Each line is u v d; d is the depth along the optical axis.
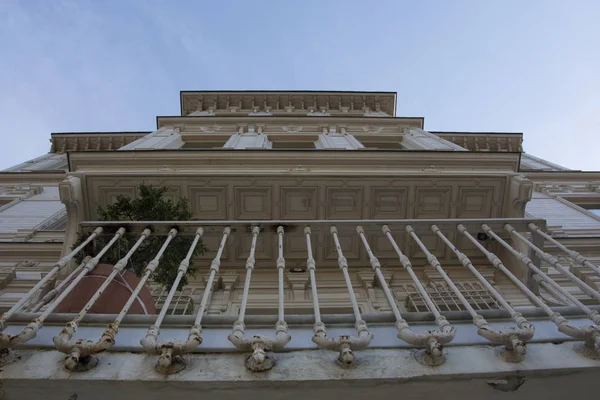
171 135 14.55
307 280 7.86
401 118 16.70
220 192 8.05
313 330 2.80
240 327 2.68
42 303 3.62
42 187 15.66
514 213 8.05
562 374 2.44
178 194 8.00
